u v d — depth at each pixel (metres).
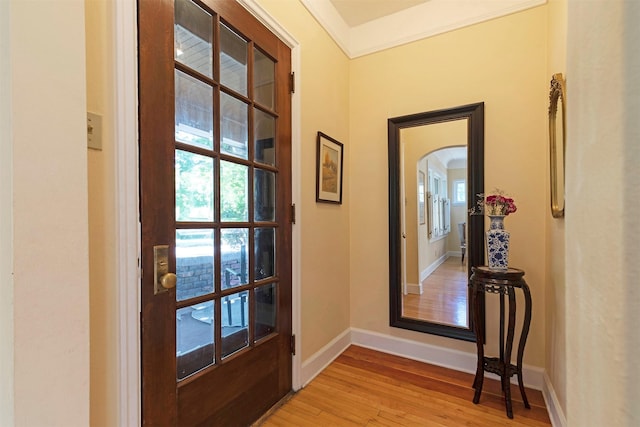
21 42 0.56
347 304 2.42
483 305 1.97
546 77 1.82
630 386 0.35
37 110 0.58
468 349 2.02
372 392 1.75
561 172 1.44
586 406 0.44
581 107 0.47
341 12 2.29
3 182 0.56
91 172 0.84
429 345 2.14
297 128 1.83
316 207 2.02
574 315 0.49
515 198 1.90
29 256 0.57
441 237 2.15
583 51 0.46
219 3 1.30
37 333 0.58
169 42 1.07
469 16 2.05
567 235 0.54
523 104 1.89
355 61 2.47
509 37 1.93
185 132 1.15
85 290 0.66
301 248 1.85
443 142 2.14
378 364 2.10
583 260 0.46
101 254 0.86
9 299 0.55
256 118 1.54
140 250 0.96
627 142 0.36
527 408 1.59
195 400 1.17
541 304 1.80
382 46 2.36
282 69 1.71
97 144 0.85
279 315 1.66
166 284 1.01
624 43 0.36
